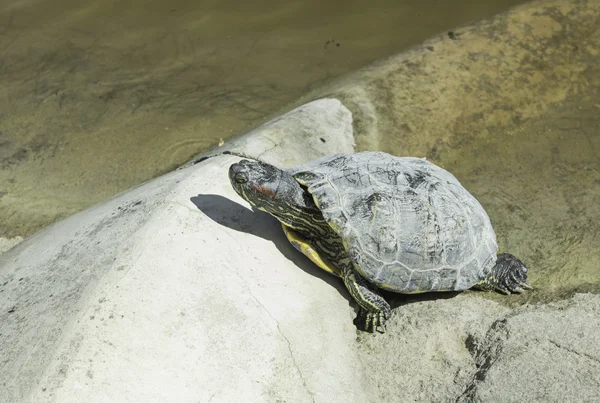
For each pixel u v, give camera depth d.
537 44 1.58
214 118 1.59
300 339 1.18
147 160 1.52
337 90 1.52
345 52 1.83
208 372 1.13
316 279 1.24
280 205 1.21
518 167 1.45
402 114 1.49
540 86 1.54
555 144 1.47
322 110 1.45
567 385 1.16
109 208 1.25
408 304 1.25
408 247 1.21
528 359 1.18
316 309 1.21
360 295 1.21
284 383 1.15
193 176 1.25
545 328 1.21
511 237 1.35
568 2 1.65
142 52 1.83
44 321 1.13
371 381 1.20
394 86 1.52
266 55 1.83
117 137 1.56
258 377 1.15
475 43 1.58
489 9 2.03
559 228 1.35
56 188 1.48
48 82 1.68
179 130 1.56
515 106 1.52
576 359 1.18
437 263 1.22
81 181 1.49
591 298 1.25
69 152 1.54
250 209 1.25
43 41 1.87
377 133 1.46
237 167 1.21
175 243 1.18
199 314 1.15
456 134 1.49
